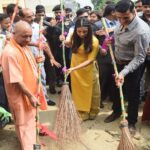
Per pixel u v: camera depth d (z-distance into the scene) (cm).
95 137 254
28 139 218
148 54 265
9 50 210
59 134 230
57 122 232
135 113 258
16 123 224
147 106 271
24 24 213
